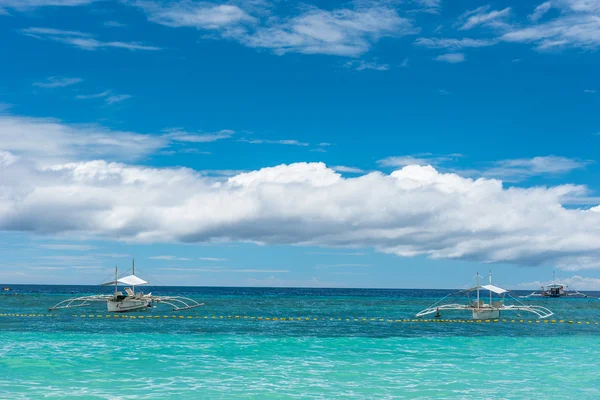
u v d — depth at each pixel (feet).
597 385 81.05
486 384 81.15
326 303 374.02
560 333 155.43
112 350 110.32
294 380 82.64
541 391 76.95
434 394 74.64
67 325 168.45
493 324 186.39
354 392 75.36
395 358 104.32
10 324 171.63
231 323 181.27
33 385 77.36
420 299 497.46
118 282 237.66
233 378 83.66
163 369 90.27
